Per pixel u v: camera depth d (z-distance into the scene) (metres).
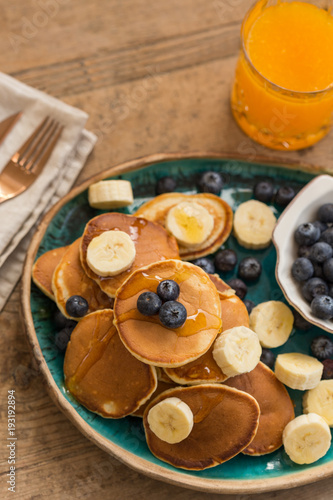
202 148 0.81
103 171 0.76
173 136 0.81
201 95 0.82
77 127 0.78
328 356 0.74
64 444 0.73
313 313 0.72
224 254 0.76
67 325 0.73
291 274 0.74
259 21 0.76
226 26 0.83
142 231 0.74
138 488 0.73
